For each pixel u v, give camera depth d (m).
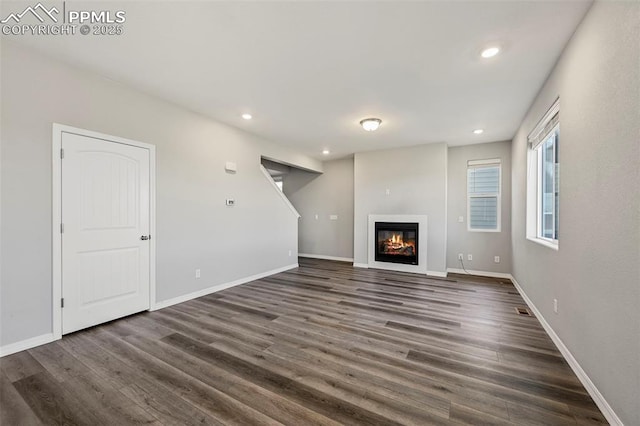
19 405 1.63
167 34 2.10
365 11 1.83
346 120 3.95
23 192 2.26
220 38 2.14
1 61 2.15
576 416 1.55
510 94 3.05
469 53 2.30
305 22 1.95
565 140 2.20
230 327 2.76
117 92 2.87
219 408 1.61
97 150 2.72
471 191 5.25
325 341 2.46
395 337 2.54
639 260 1.28
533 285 3.22
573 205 2.04
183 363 2.09
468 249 5.25
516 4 1.75
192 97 3.22
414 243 5.33
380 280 4.72
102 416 1.55
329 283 4.51
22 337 2.26
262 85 2.91
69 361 2.10
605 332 1.57
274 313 3.15
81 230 2.61
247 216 4.57
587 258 1.80
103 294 2.78
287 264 5.61
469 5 1.77
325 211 7.00
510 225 4.90
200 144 3.75
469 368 2.03
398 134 4.59
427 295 3.86
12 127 2.21
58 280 2.45
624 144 1.40
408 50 2.27
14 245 2.22
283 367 2.04
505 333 2.63
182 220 3.54
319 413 1.57
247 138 4.55
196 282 3.72
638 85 1.28
